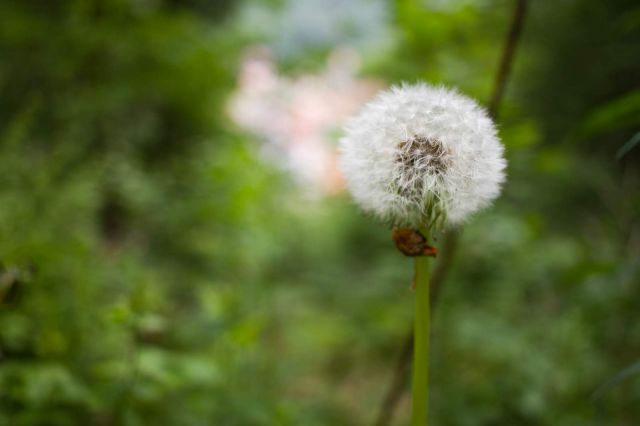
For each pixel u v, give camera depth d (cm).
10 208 46
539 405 47
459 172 25
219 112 114
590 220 76
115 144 91
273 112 109
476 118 26
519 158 55
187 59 103
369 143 26
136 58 101
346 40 124
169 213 81
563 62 86
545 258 62
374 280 86
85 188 57
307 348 74
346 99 114
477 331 54
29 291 40
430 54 60
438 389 54
